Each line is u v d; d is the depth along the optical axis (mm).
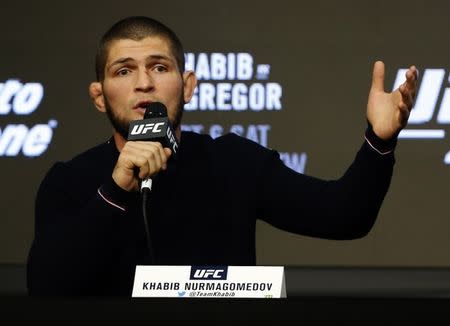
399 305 2922
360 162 4309
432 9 8383
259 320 2947
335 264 8445
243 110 8344
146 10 8445
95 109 8422
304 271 8383
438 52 8375
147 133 4125
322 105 8383
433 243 8406
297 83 8383
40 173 8391
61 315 2947
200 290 3609
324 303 2938
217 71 8367
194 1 8422
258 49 8391
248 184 4707
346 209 4434
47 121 8406
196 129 8297
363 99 8406
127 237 4484
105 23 8461
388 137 4199
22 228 8406
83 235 4164
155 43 4508
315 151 8367
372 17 8422
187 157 4695
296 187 4648
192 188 4629
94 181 4633
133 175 4117
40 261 4234
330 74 8398
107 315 2951
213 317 2947
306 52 8406
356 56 8406
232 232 4605
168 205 4566
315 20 8430
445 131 8336
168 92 4496
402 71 8406
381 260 8430
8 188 8391
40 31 8438
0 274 8352
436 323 2910
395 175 8375
